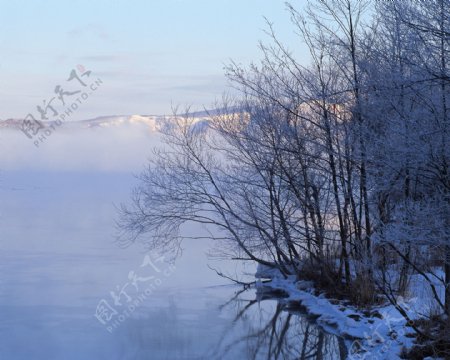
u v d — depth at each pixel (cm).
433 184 984
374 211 1275
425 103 924
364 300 1304
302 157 1445
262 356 1067
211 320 1328
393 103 1003
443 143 902
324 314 1322
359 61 1141
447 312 984
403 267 1247
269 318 1348
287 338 1183
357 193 1333
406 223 988
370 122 1134
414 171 995
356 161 1219
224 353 1089
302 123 1396
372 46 1153
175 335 1204
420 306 1125
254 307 1456
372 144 1062
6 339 1156
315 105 1324
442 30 884
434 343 925
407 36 948
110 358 1045
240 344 1138
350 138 1220
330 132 1302
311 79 1330
